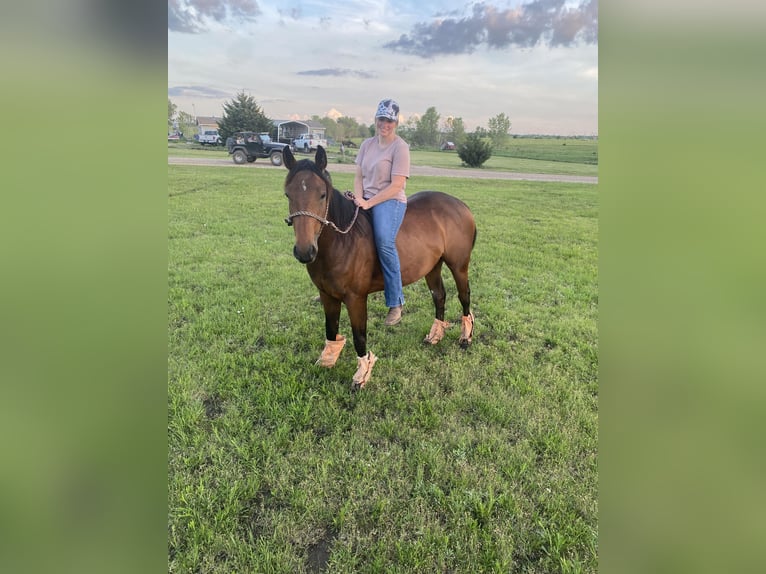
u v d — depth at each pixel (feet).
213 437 8.58
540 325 13.55
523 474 7.82
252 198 33.22
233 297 14.99
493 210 32.63
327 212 8.55
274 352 11.66
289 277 17.10
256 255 19.80
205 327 12.78
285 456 8.20
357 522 6.92
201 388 9.96
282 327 13.17
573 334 13.01
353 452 8.38
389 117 9.24
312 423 9.08
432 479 7.75
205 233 23.35
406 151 9.54
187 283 16.26
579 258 20.59
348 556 6.35
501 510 7.12
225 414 9.22
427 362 11.41
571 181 56.29
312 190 8.09
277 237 22.85
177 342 12.00
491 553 6.38
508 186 48.16
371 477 7.75
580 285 17.10
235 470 7.79
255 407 9.42
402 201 9.75
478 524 6.95
